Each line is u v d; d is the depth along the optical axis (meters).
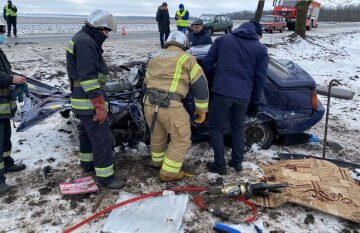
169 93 3.37
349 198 3.29
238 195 3.38
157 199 3.34
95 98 3.09
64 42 14.45
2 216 3.09
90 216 3.12
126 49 12.39
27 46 12.27
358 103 7.00
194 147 4.54
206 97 3.47
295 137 4.75
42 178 3.74
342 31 30.53
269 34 22.81
